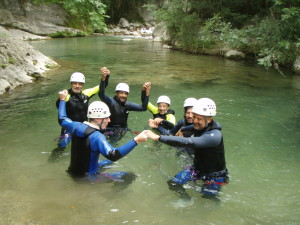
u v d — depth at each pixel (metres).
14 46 10.78
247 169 4.48
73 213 3.29
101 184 3.92
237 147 5.26
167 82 10.28
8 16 25.31
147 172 4.32
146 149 5.12
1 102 7.49
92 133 3.91
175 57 16.83
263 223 3.22
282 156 4.93
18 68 9.84
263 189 3.93
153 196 3.70
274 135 5.83
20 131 5.68
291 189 3.93
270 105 7.82
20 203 3.45
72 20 29.61
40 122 6.17
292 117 6.91
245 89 9.51
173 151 5.06
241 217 3.32
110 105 5.66
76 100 5.31
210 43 18.41
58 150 4.92
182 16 20.39
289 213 3.41
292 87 9.90
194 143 3.76
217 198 3.70
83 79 5.34
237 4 19.56
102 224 3.12
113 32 34.72
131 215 3.29
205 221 3.23
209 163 4.01
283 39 13.35
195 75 11.69
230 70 13.00
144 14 39.38
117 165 4.51
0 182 3.91
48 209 3.35
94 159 4.01
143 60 15.41
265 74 12.16
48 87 9.12
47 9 27.42
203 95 8.68
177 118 6.66
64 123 4.23
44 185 3.85
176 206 3.50
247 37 16.14
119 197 3.64
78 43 23.28
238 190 3.89
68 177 4.05
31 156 4.69
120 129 5.81
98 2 13.88
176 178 4.14
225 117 6.84
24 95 8.18
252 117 6.88
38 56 12.14
